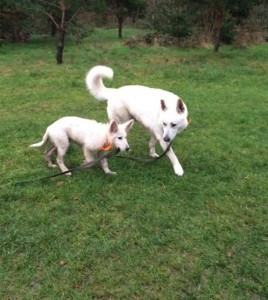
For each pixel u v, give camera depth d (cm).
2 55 1419
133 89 538
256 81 1066
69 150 568
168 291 312
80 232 384
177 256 351
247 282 320
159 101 504
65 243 370
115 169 517
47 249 360
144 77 1102
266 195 453
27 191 453
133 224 397
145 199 442
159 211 420
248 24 1958
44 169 512
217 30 1544
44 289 314
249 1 1612
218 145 599
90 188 462
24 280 322
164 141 496
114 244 366
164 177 491
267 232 385
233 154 568
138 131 665
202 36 1755
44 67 1216
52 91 927
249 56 1460
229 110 784
